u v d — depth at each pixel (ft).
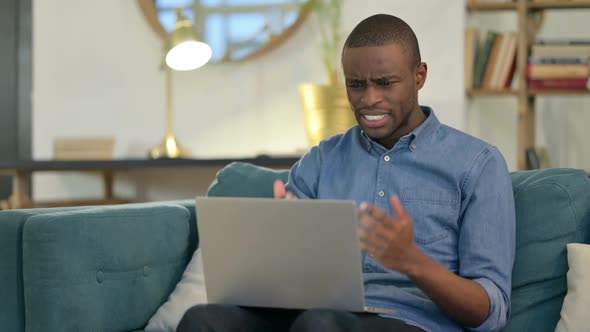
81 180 14.16
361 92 5.53
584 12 13.80
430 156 5.71
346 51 5.55
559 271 5.66
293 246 4.91
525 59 12.28
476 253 5.35
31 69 14.88
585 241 5.75
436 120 5.86
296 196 6.25
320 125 12.06
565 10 13.87
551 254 5.69
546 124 14.10
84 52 14.38
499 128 13.94
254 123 13.71
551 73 12.12
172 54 12.56
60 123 14.48
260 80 13.66
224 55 13.76
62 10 14.46
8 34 14.90
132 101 14.17
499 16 13.79
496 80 12.39
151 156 13.33
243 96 13.75
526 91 12.27
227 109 13.83
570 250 5.57
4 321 6.25
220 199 5.00
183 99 13.99
